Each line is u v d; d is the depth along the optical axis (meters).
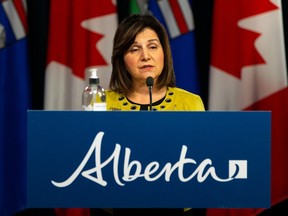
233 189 2.83
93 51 6.54
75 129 2.82
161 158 2.83
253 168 2.84
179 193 2.82
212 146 2.83
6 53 6.66
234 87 6.52
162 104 3.81
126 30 3.73
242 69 6.45
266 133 2.84
